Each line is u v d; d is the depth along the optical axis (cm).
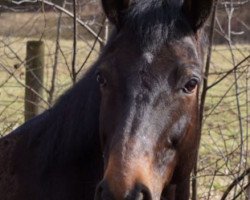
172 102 305
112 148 293
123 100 301
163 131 304
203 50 342
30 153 360
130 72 303
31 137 361
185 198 362
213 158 602
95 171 350
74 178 350
